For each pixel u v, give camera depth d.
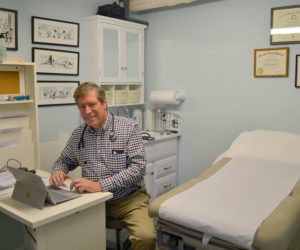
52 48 2.75
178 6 3.29
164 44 3.45
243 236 1.34
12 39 2.45
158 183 3.22
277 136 2.57
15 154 2.22
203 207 1.56
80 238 1.62
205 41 3.15
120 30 3.14
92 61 3.00
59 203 1.55
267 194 1.76
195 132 3.33
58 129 2.87
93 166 1.89
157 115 3.57
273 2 2.71
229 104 3.07
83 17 3.00
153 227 1.81
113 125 1.89
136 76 3.41
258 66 2.84
